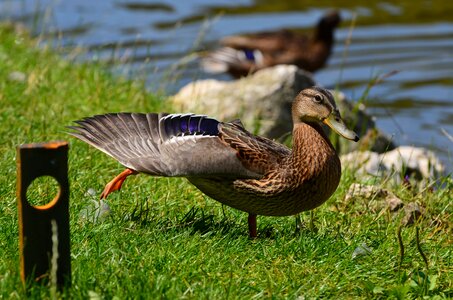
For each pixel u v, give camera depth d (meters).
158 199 11.19
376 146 17.20
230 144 10.17
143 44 25.03
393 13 29.44
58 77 16.67
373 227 11.03
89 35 25.33
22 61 17.31
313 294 8.93
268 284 8.74
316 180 10.30
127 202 10.98
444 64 24.64
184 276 8.88
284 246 9.90
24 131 13.12
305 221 11.09
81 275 8.39
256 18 28.59
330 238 10.28
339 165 10.54
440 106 21.78
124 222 10.18
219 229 10.38
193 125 10.28
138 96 16.45
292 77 17.77
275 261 9.59
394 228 10.92
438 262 10.09
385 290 9.16
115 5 28.88
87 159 12.24
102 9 28.31
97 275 8.55
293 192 10.20
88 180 11.52
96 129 10.02
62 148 7.70
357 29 27.84
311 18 29.02
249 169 10.07
